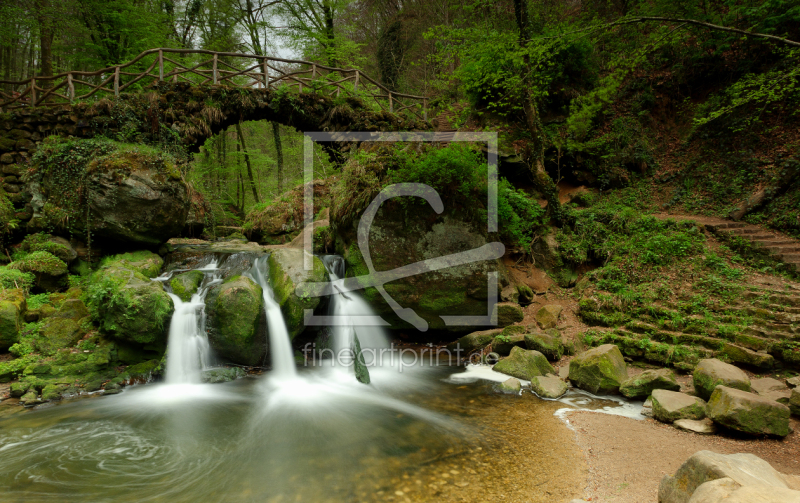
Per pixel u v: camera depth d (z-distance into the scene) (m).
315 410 6.25
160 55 11.90
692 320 7.33
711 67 13.47
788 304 7.05
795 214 9.77
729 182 11.68
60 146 9.06
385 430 5.55
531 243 11.12
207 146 20.38
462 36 11.02
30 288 7.89
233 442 5.19
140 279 7.58
